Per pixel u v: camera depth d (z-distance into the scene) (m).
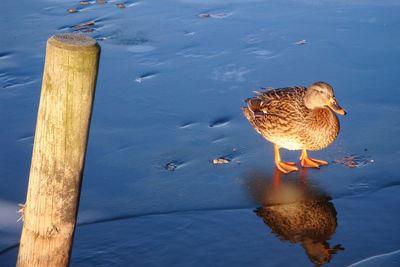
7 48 8.14
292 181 5.26
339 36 8.70
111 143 5.93
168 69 7.67
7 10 9.55
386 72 7.55
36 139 3.16
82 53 2.91
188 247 4.29
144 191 5.09
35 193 3.26
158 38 8.59
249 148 5.91
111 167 5.48
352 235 4.39
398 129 6.18
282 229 4.48
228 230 4.48
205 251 4.24
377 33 8.81
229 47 8.32
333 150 5.83
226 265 4.07
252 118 5.86
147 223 4.59
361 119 6.42
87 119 3.12
